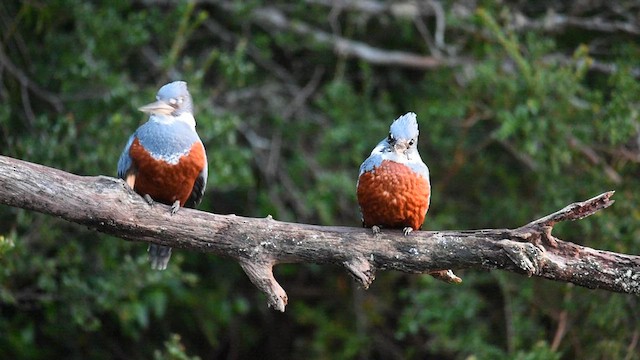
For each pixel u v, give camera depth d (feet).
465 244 23.13
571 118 39.75
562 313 39.45
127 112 39.34
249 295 50.21
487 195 46.11
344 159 44.83
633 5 45.70
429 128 44.68
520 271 22.81
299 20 47.21
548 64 41.11
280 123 46.11
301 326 52.01
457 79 44.80
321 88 49.55
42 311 45.16
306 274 50.31
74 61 39.52
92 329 38.42
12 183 23.13
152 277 37.91
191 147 27.43
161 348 48.80
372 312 47.34
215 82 47.14
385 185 25.46
